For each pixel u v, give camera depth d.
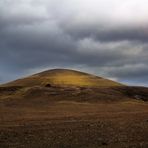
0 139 30.55
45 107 68.56
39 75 130.25
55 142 29.09
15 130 35.28
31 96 87.31
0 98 89.00
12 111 60.34
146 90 103.25
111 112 57.97
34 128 36.75
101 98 82.75
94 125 38.28
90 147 27.08
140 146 26.89
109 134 32.38
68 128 36.34
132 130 34.28
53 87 100.00
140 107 69.25
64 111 61.50
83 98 82.62
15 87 107.31
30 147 27.33
